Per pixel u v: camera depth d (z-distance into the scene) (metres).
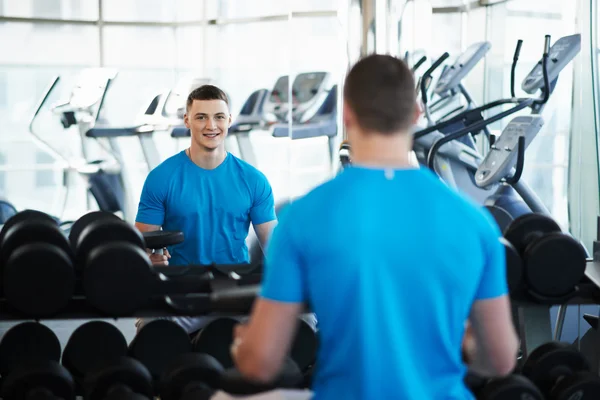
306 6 7.47
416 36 6.59
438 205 1.36
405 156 1.42
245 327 1.46
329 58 7.51
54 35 6.87
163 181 3.13
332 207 1.35
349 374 1.34
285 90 7.52
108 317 2.22
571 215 5.11
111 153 7.00
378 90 1.38
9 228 2.51
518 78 5.82
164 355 2.51
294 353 2.50
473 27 6.42
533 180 5.47
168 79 7.20
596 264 2.54
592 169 4.95
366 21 5.07
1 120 6.83
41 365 2.28
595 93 4.80
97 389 2.26
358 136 1.42
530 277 2.29
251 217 3.25
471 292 1.37
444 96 5.52
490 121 4.16
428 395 1.34
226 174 3.18
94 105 6.93
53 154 6.88
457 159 5.02
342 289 1.33
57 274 2.13
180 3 7.13
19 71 6.83
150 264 2.16
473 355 1.49
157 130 6.99
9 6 6.75
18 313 2.18
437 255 1.34
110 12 6.98
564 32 5.15
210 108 3.10
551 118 5.29
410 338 1.34
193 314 2.23
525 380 2.24
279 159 7.61
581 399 2.33
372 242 1.33
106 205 7.03
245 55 7.41
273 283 1.36
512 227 2.41
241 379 1.80
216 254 3.21
